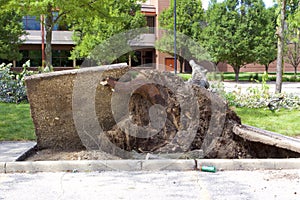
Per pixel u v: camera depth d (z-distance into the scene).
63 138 6.20
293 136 7.82
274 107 11.40
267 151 5.86
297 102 11.70
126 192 4.21
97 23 24.34
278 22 13.84
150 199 3.97
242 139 5.93
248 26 30.75
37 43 34.91
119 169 5.16
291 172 5.04
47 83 5.66
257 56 31.00
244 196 4.06
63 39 35.34
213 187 4.39
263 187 4.39
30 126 8.61
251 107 11.64
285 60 36.25
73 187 4.41
